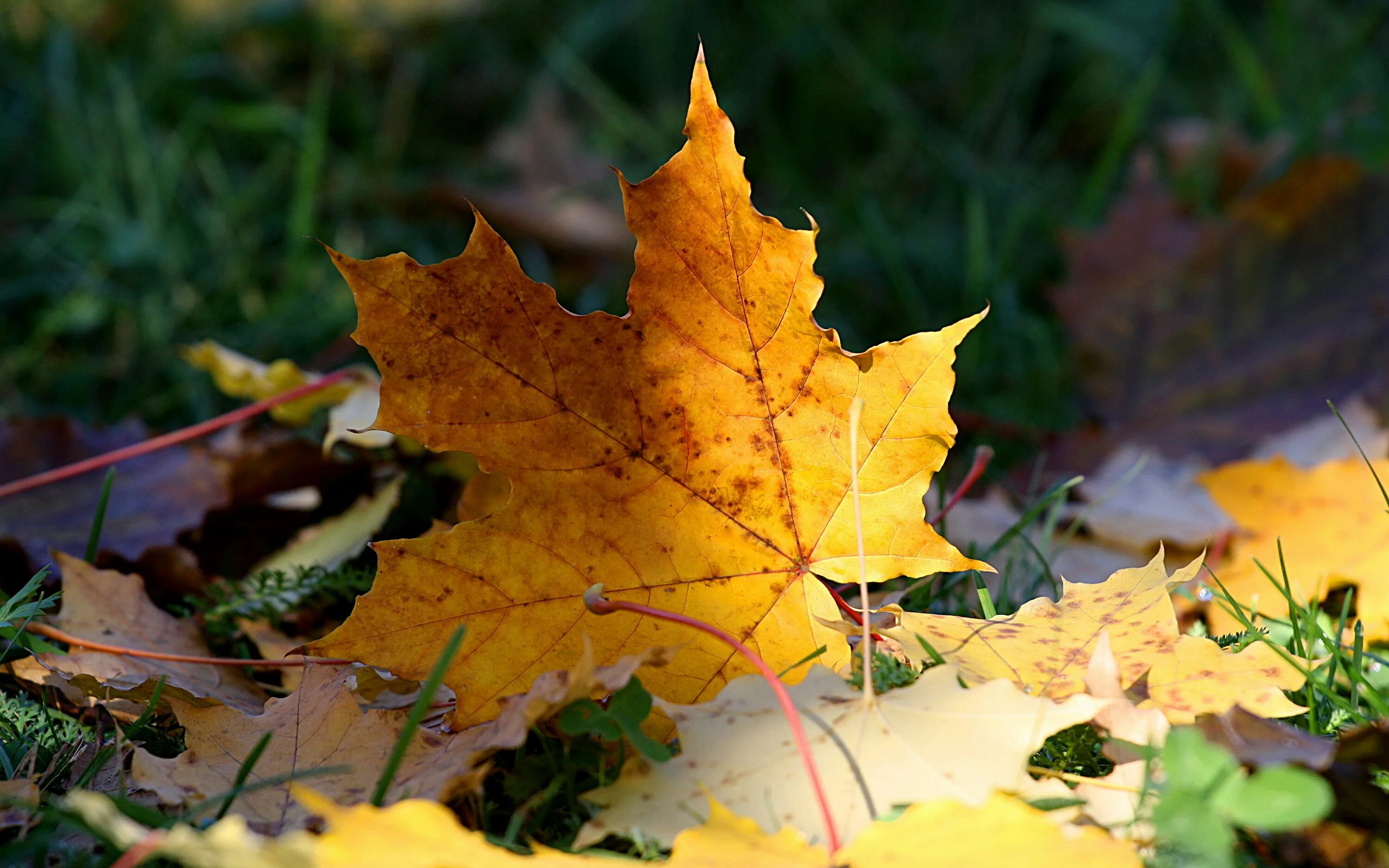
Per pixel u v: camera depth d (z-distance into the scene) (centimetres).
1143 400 134
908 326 156
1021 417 138
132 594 86
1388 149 170
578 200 182
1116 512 101
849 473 78
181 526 94
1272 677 76
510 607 77
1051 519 90
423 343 76
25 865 73
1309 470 109
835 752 73
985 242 168
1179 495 105
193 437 96
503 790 76
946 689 74
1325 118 186
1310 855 72
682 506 78
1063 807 73
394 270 75
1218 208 181
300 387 100
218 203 174
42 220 167
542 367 76
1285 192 133
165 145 183
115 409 132
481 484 88
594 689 75
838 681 75
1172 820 69
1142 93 180
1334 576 87
